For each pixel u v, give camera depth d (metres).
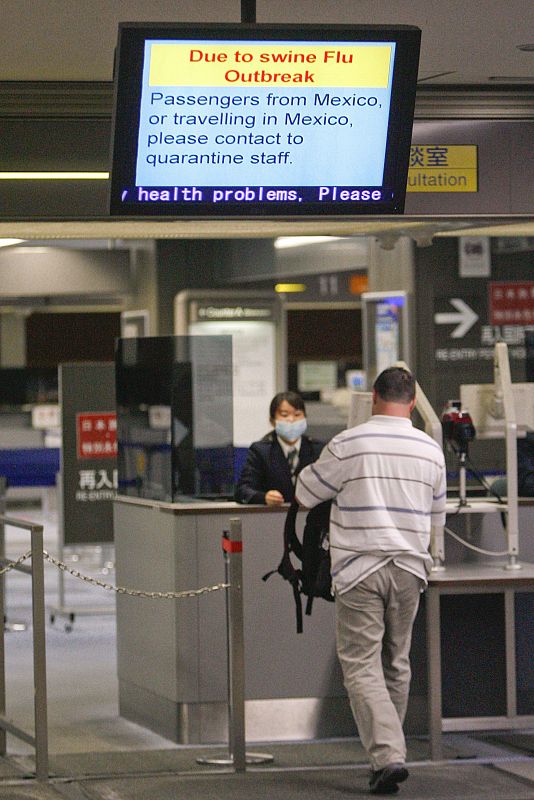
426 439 17.09
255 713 20.50
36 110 19.67
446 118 20.59
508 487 19.70
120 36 16.03
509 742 20.27
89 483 31.00
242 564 18.72
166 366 21.16
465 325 41.56
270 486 21.30
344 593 16.75
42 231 21.27
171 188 16.94
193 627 20.39
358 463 16.77
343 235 22.91
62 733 21.36
